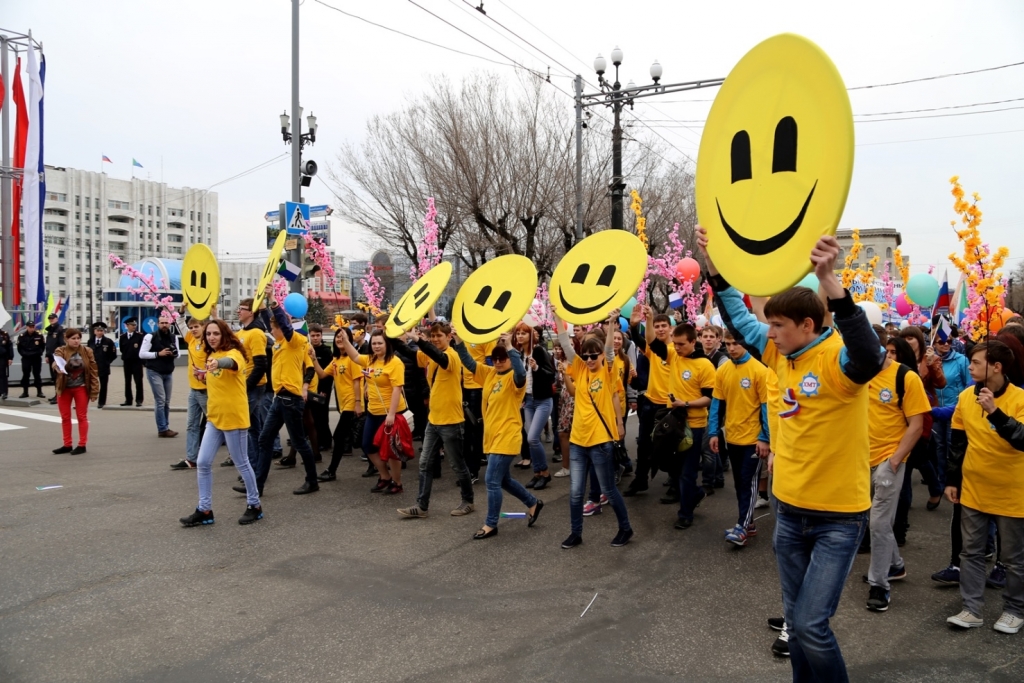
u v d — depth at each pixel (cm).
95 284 9244
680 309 1667
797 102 267
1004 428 399
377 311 1673
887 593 457
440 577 517
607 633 422
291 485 813
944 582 501
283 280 1439
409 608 460
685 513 643
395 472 772
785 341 291
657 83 1681
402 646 405
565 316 581
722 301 328
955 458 454
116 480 826
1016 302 3281
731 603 467
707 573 525
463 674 371
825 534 285
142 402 1555
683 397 664
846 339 257
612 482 587
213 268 820
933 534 624
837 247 250
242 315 852
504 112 2059
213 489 784
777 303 290
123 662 387
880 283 1688
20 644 409
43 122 1947
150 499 736
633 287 539
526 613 452
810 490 286
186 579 512
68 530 627
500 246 2066
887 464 455
